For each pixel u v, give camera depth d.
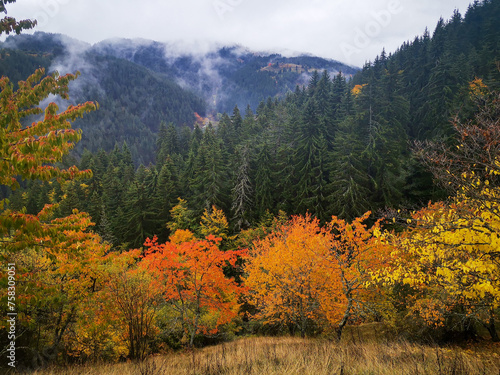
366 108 33.53
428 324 11.09
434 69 47.72
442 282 7.32
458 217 6.17
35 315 10.33
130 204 38.59
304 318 14.03
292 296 14.28
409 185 28.94
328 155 33.84
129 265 14.15
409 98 52.84
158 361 7.94
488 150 5.57
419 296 12.85
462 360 5.76
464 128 6.26
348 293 12.00
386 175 28.47
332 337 13.30
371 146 29.80
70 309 10.54
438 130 35.50
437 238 6.33
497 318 10.59
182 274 13.29
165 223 37.22
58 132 5.11
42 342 10.62
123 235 38.22
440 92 40.25
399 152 33.12
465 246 5.89
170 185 41.16
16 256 9.66
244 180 34.50
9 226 5.09
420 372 5.20
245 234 28.92
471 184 5.80
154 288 12.32
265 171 35.38
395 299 13.86
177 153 72.38
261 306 16.36
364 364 6.03
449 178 6.26
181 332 16.06
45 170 5.39
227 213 35.56
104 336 11.20
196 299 13.80
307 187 31.66
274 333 18.84
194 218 33.81
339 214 26.69
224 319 14.34
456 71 40.75
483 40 56.31
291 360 6.57
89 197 52.47
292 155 35.94
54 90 6.00
